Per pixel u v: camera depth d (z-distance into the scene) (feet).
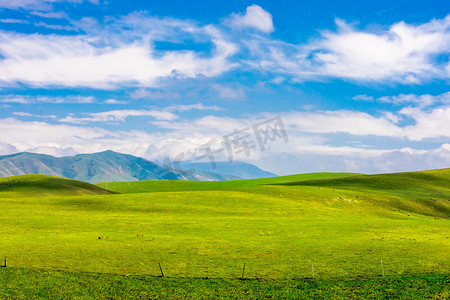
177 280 90.63
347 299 77.36
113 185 584.40
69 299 76.79
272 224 185.78
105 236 145.79
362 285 86.79
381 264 101.86
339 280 91.40
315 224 188.44
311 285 87.56
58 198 270.26
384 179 437.58
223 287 85.97
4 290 80.48
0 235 143.54
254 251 123.54
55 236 144.25
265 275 96.63
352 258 114.21
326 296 79.41
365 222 199.52
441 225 197.26
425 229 179.63
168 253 118.83
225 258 113.70
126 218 196.54
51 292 80.53
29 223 171.94
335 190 352.08
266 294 81.00
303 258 114.42
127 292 81.46
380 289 83.46
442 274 95.71
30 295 78.28
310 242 139.64
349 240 144.46
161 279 91.40
